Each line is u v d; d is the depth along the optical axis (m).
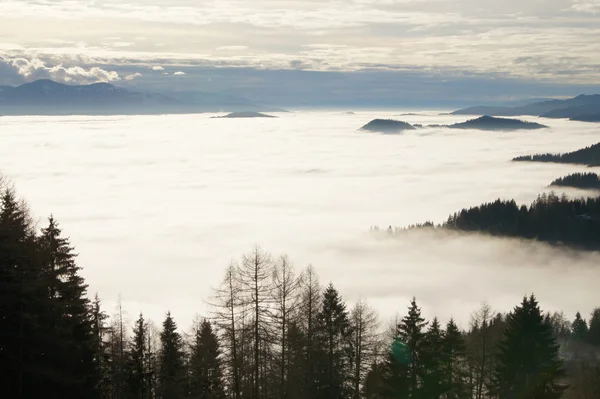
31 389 26.61
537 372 35.56
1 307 25.17
